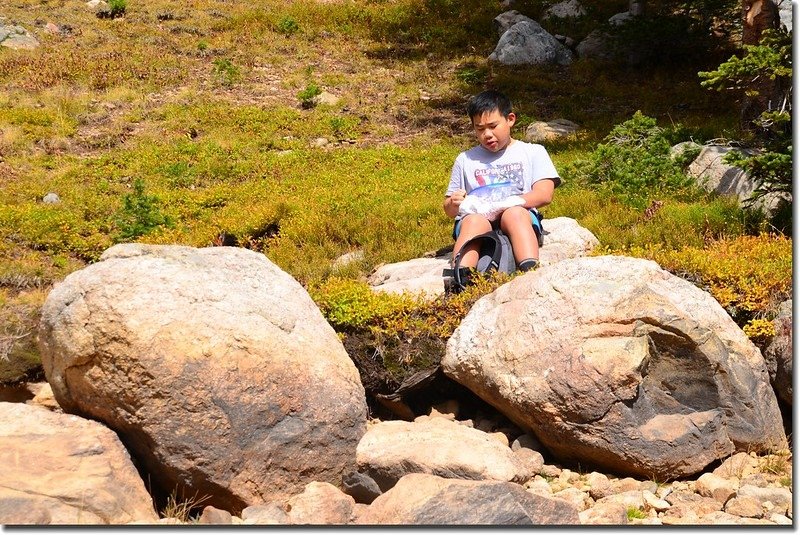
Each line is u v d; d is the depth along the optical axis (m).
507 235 7.04
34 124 15.30
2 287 9.11
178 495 4.90
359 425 5.23
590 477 5.35
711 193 9.96
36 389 7.00
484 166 7.50
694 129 12.51
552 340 5.43
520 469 5.01
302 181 12.92
